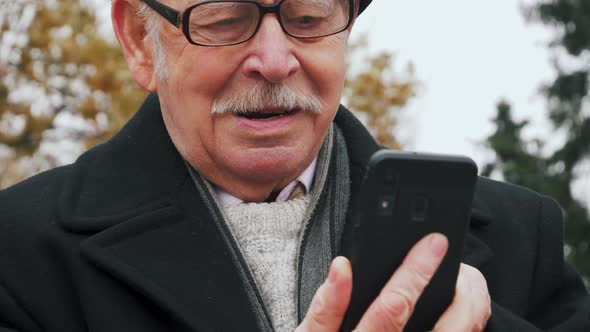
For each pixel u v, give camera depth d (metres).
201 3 2.03
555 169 13.89
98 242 2.13
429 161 1.60
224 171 2.19
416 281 1.58
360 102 10.27
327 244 2.20
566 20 14.22
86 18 10.69
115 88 9.92
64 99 11.07
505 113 14.12
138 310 2.10
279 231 2.21
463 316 1.69
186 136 2.16
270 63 2.01
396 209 1.61
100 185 2.28
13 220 2.24
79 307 2.14
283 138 2.10
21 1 10.71
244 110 2.07
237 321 2.06
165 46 2.13
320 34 2.07
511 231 2.42
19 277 2.17
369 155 2.34
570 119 13.86
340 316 1.59
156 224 2.18
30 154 11.16
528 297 2.36
